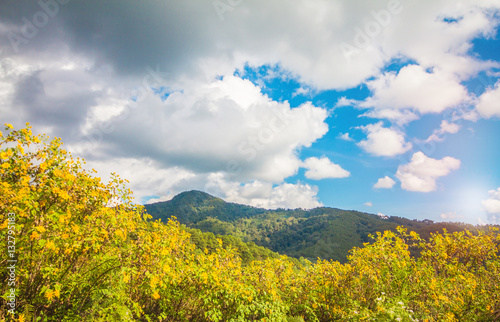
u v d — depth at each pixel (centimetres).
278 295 607
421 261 661
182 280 449
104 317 326
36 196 297
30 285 310
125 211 475
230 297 461
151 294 407
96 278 347
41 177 320
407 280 626
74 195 365
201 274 436
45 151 354
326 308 627
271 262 718
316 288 679
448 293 620
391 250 673
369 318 461
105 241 380
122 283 372
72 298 352
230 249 580
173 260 475
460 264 717
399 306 470
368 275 670
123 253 396
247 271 610
